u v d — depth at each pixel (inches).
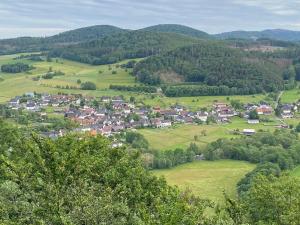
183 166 5039.4
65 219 984.9
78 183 1154.0
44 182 1117.7
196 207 1126.4
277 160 4810.5
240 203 1354.6
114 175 1432.1
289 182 1711.4
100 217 1045.8
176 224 997.8
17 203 1149.7
